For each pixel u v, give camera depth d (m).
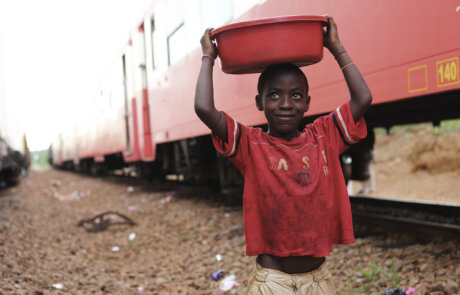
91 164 18.52
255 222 1.70
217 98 5.27
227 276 3.53
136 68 9.00
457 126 10.03
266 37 1.65
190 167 7.98
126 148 10.00
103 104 12.79
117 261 4.43
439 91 2.57
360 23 3.12
